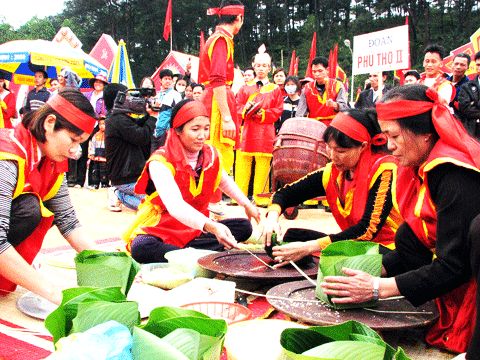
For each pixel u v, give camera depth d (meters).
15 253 1.76
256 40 43.00
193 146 2.59
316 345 1.05
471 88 4.71
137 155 5.01
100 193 6.66
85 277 1.72
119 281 1.69
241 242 2.91
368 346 0.93
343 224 2.41
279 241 2.31
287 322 1.61
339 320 1.62
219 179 2.73
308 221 4.75
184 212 2.41
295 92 6.77
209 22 41.66
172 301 1.93
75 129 1.96
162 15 41.16
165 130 6.04
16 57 9.02
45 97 7.64
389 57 4.43
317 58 5.60
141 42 43.38
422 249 1.84
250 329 1.55
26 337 1.74
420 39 34.81
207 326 1.05
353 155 2.19
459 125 1.64
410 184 1.89
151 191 2.73
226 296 1.97
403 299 1.84
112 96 5.15
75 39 12.18
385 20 37.31
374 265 1.71
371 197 2.18
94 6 46.56
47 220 2.14
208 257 2.36
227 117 4.25
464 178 1.55
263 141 5.48
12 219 2.02
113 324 0.97
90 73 10.68
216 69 4.20
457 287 1.61
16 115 6.73
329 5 41.41
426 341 1.75
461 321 1.64
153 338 0.94
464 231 1.52
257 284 2.38
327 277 1.71
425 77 5.37
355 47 4.74
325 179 2.42
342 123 2.17
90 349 0.89
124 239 2.74
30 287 1.74
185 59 15.80
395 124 1.67
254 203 5.58
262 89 5.56
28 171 1.99
